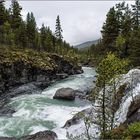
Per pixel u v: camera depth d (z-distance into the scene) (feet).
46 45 280.10
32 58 178.09
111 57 42.65
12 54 161.07
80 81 170.30
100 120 46.62
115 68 42.32
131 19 199.62
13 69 148.05
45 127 78.69
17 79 151.84
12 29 252.21
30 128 78.33
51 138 64.80
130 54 158.92
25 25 264.72
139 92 70.79
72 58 243.19
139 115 59.72
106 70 42.37
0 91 133.90
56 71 197.47
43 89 153.07
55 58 211.00
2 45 201.87
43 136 65.00
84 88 141.49
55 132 71.36
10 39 223.71
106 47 187.73
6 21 245.86
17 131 76.28
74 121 73.51
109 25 185.26
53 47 305.73
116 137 49.73
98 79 43.16
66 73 218.79
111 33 185.16
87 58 376.27
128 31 184.24
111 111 46.98
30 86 150.92
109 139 46.19
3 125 81.20
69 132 70.28
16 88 144.87
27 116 90.07
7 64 143.13
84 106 102.89
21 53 176.55
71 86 151.43
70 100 115.14
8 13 273.95
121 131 53.42
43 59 193.67
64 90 119.03
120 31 189.47
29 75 163.22
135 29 188.96
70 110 95.91
